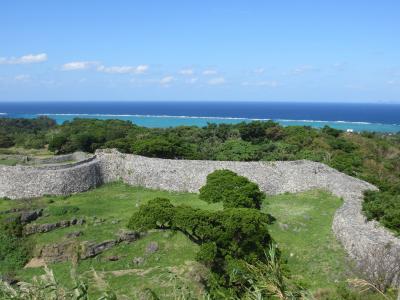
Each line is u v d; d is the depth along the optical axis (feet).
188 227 80.89
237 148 167.43
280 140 197.98
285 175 120.78
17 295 31.73
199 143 194.29
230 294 57.62
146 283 75.05
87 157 134.51
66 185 116.98
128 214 103.35
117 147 157.58
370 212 84.84
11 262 86.07
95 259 86.48
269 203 109.70
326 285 70.74
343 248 81.92
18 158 143.43
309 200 110.52
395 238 73.61
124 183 129.39
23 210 101.76
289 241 87.30
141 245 90.22
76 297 32.27
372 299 59.52
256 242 77.56
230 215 79.66
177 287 44.29
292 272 76.28
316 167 123.75
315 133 198.39
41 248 88.43
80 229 94.68
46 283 33.17
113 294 34.27
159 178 125.08
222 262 77.87
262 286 34.17
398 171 169.37
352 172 140.05
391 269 66.74
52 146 176.55
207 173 121.29
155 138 161.58
